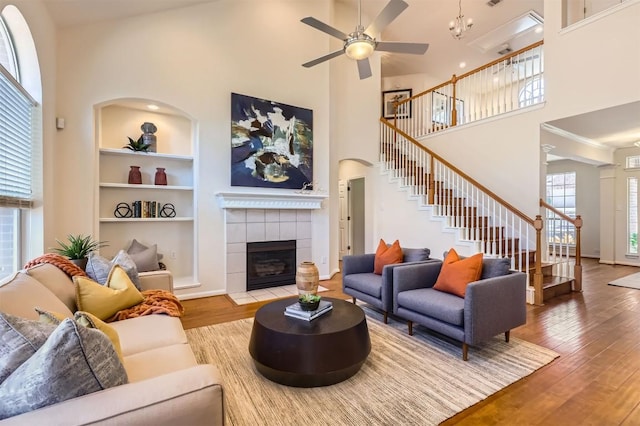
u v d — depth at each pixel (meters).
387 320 3.39
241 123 4.64
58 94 3.54
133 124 4.39
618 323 3.32
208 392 1.02
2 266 2.64
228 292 4.55
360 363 2.22
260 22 4.88
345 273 3.82
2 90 2.41
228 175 4.58
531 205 4.99
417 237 5.66
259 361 2.20
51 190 3.28
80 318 1.21
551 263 4.83
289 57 5.12
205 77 4.42
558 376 2.26
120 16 3.82
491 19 6.08
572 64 4.37
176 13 4.23
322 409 1.89
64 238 3.57
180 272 4.65
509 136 5.28
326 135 5.51
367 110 6.52
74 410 0.89
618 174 6.97
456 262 2.94
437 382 2.18
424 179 5.76
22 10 2.62
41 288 1.74
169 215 4.59
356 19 6.29
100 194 4.18
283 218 5.02
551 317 3.50
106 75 3.80
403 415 1.83
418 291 3.01
